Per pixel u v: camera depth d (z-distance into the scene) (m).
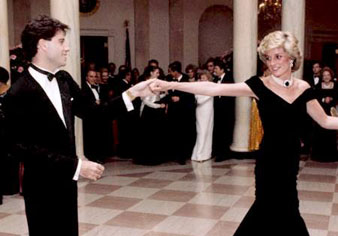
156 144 9.68
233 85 3.46
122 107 3.35
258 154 3.48
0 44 8.53
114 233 5.64
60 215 3.00
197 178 8.47
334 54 18.48
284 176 3.39
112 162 10.08
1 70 6.71
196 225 5.91
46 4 15.05
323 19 18.25
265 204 3.42
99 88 10.60
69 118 3.04
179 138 9.81
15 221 6.11
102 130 10.17
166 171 9.09
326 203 6.87
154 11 16.19
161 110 9.69
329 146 9.83
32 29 2.91
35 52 2.94
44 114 2.90
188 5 16.36
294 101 3.36
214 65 10.36
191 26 16.44
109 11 15.91
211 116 9.98
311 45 18.23
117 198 7.19
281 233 3.42
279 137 3.38
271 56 3.32
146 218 6.20
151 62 11.21
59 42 2.95
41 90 2.91
